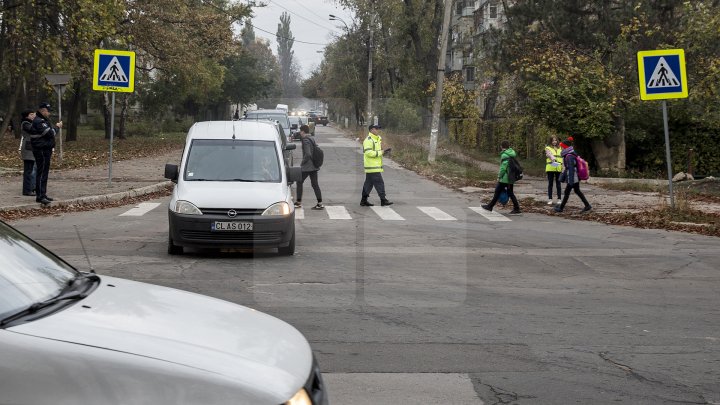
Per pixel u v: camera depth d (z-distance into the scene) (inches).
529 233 637.3
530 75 1346.0
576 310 359.9
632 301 382.0
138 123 2753.4
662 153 1264.8
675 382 255.3
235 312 172.9
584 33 1298.0
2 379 131.6
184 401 134.3
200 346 146.9
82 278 180.2
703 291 410.0
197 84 2458.2
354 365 267.3
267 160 532.7
